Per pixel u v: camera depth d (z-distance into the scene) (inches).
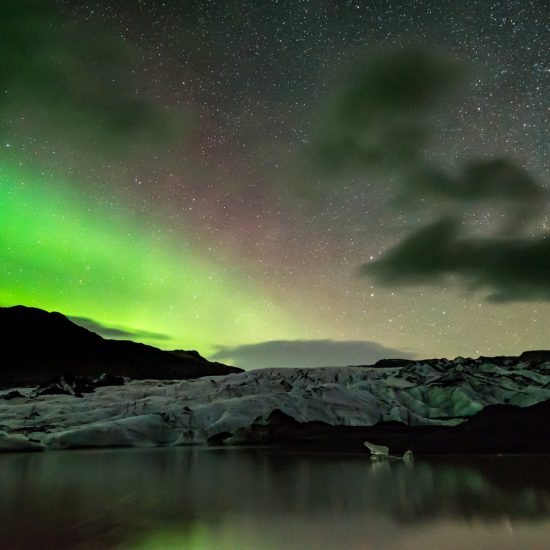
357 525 476.1
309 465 1131.3
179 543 404.5
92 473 979.9
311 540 413.7
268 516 526.6
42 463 1207.6
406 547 386.9
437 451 1515.7
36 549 389.1
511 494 669.3
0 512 554.6
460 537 419.8
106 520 507.8
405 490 718.5
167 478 890.1
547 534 428.5
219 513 545.6
